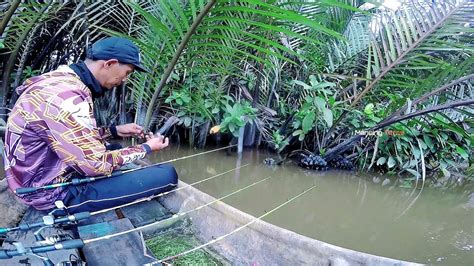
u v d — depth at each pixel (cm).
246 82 387
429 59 321
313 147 388
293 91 410
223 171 334
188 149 382
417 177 334
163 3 184
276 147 379
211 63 254
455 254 197
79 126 118
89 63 130
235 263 129
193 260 130
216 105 363
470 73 293
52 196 129
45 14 288
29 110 117
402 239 218
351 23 372
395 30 317
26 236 123
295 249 122
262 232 132
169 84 355
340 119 351
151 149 141
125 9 284
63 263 101
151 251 129
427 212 268
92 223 139
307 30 323
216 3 155
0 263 106
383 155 354
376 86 335
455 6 290
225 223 145
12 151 122
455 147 338
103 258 115
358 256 111
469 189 328
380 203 282
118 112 389
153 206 164
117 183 143
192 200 162
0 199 148
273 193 288
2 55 354
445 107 279
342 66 379
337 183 323
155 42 244
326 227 230
